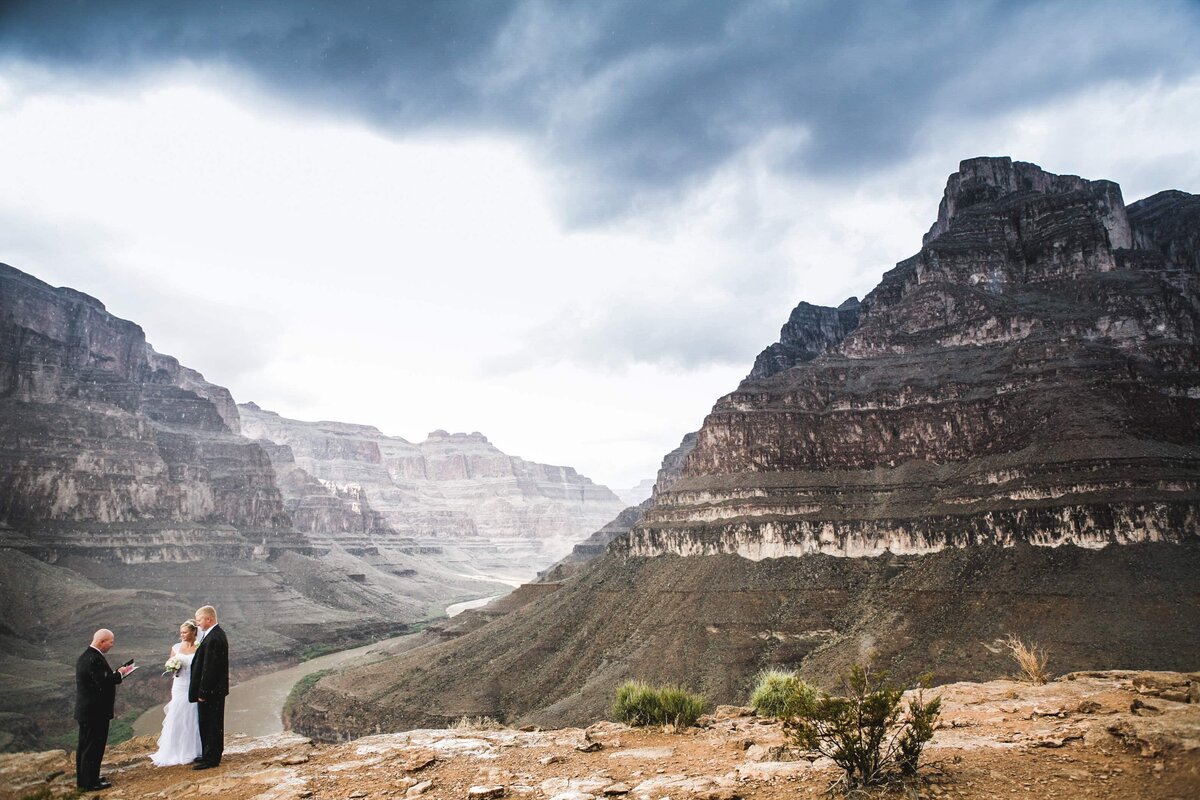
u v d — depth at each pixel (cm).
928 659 6600
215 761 1642
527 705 8112
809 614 8200
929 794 1039
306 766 1570
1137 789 973
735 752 1452
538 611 10650
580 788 1259
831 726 1190
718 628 8275
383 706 8712
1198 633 5850
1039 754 1169
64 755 1777
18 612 11094
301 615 16700
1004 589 7206
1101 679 1959
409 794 1299
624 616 9312
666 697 2031
